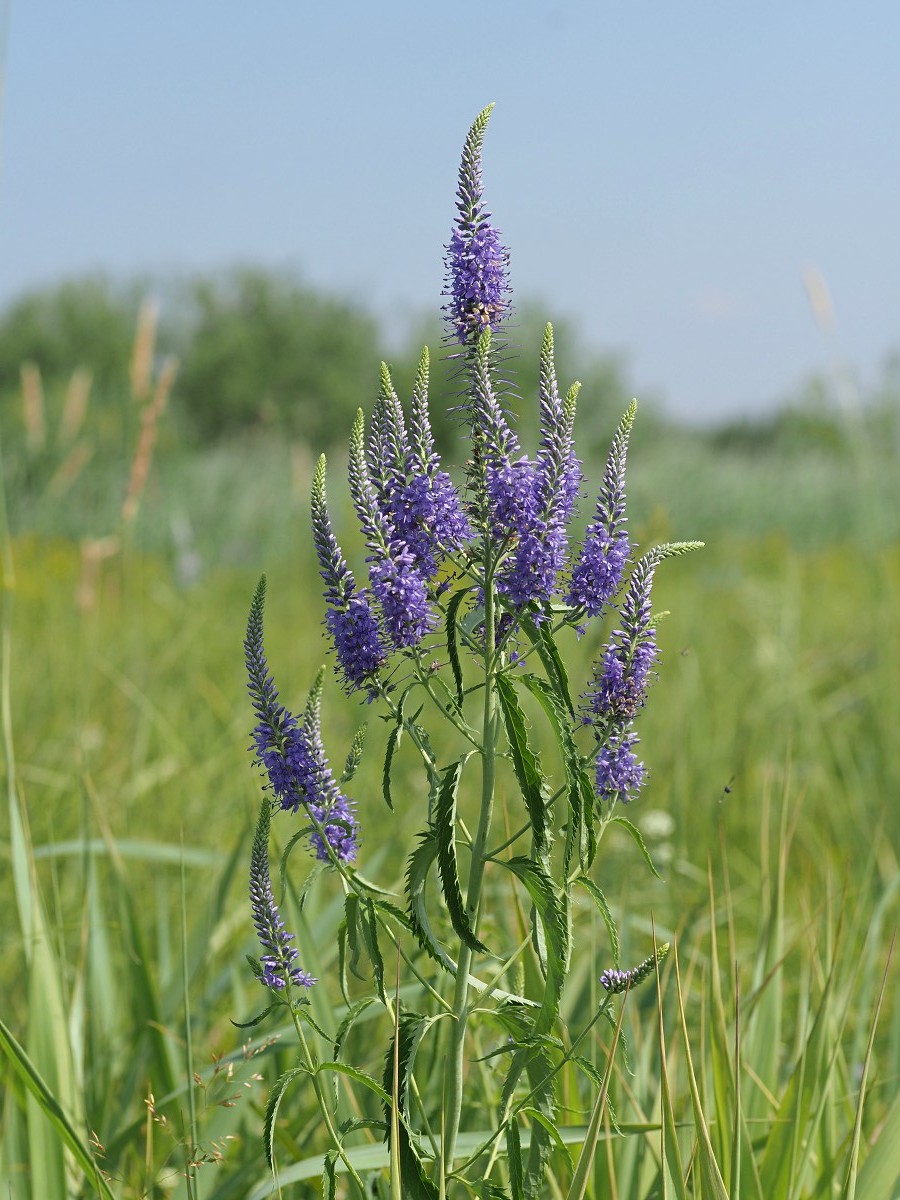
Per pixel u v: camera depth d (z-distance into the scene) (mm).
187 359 55312
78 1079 3068
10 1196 2727
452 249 1987
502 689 1973
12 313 55594
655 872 2123
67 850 3832
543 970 2074
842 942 3826
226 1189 2754
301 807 2150
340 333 58531
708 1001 3186
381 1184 2326
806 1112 2707
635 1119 2980
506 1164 2498
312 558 14523
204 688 7375
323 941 3562
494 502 1971
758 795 5949
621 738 2129
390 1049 2111
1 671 3328
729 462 32469
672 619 9805
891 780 5973
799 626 8859
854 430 7840
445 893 1927
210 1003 3666
